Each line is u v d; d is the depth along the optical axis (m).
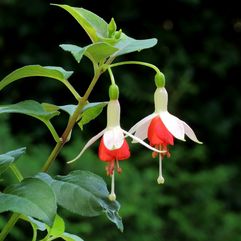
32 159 8.34
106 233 8.36
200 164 10.20
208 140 10.78
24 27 10.26
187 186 9.20
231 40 11.04
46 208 2.82
